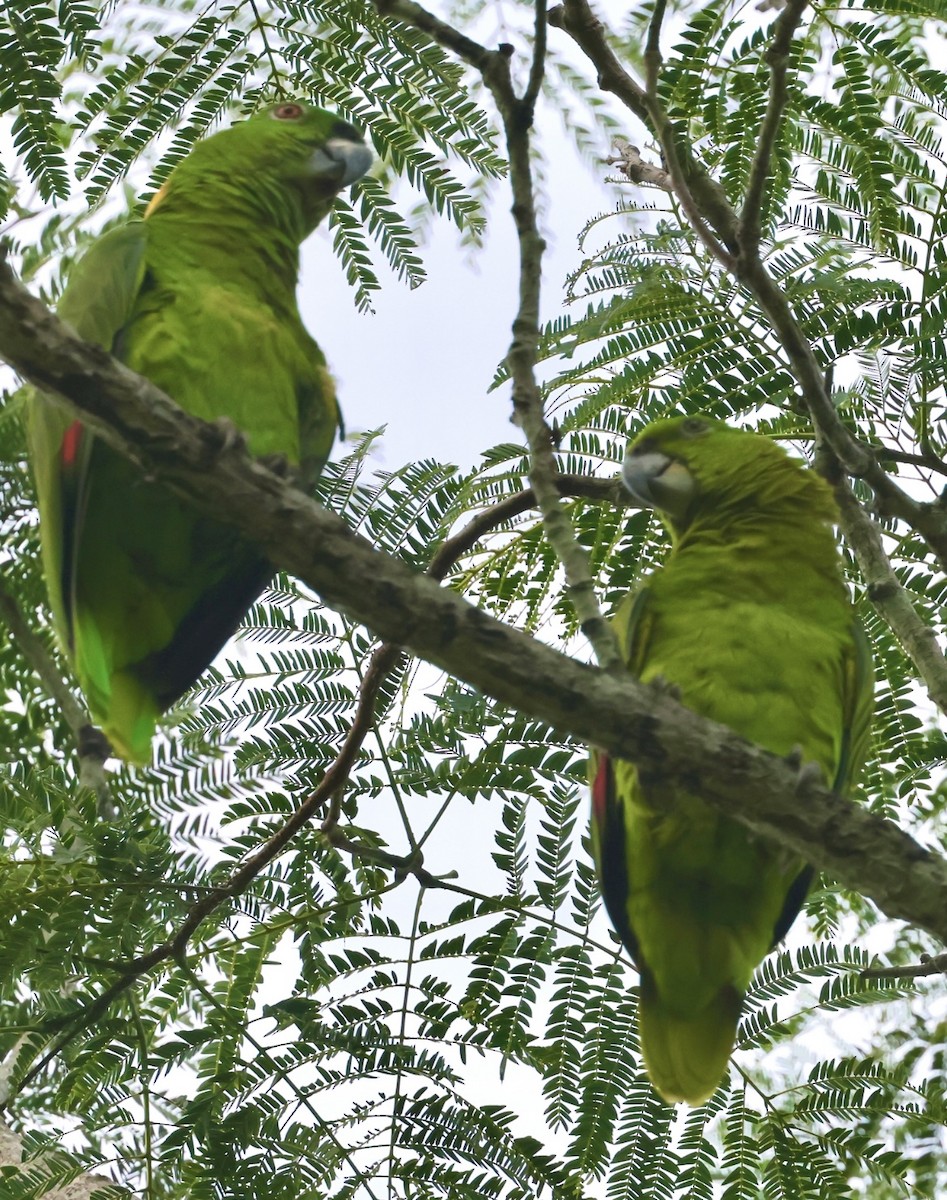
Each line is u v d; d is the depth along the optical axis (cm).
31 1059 909
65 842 879
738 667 1008
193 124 998
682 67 997
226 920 962
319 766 987
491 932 931
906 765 1055
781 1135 916
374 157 1059
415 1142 863
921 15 975
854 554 1044
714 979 995
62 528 896
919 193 1006
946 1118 909
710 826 973
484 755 967
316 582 726
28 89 885
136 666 1015
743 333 1020
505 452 1088
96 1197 847
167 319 988
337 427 1088
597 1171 878
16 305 671
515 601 1138
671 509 1134
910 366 994
